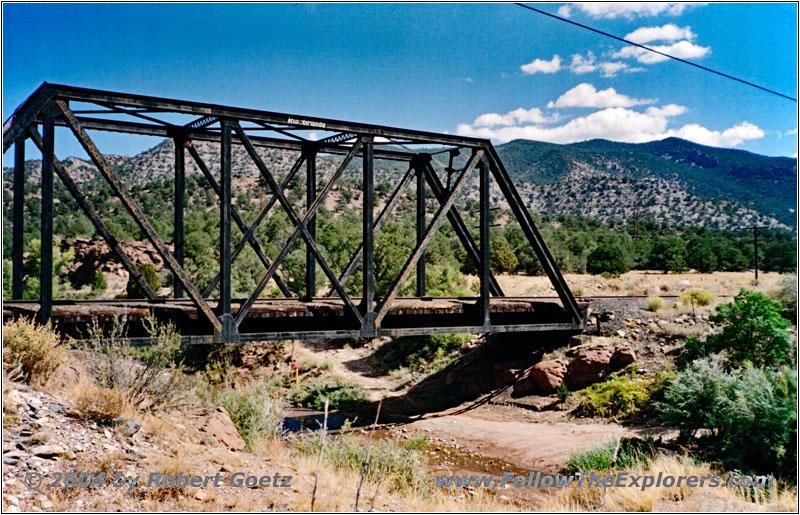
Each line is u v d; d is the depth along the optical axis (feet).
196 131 59.82
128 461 28.86
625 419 61.62
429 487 38.29
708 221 649.61
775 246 235.61
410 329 62.95
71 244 225.76
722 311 65.82
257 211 399.65
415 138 61.46
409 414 77.30
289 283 156.25
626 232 431.43
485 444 61.21
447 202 64.28
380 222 66.80
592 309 88.63
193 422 38.19
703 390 50.52
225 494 28.04
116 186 46.14
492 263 202.28
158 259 224.53
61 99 44.50
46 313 43.83
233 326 51.60
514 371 80.79
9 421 28.66
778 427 43.16
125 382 37.58
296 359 110.83
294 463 36.63
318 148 66.33
